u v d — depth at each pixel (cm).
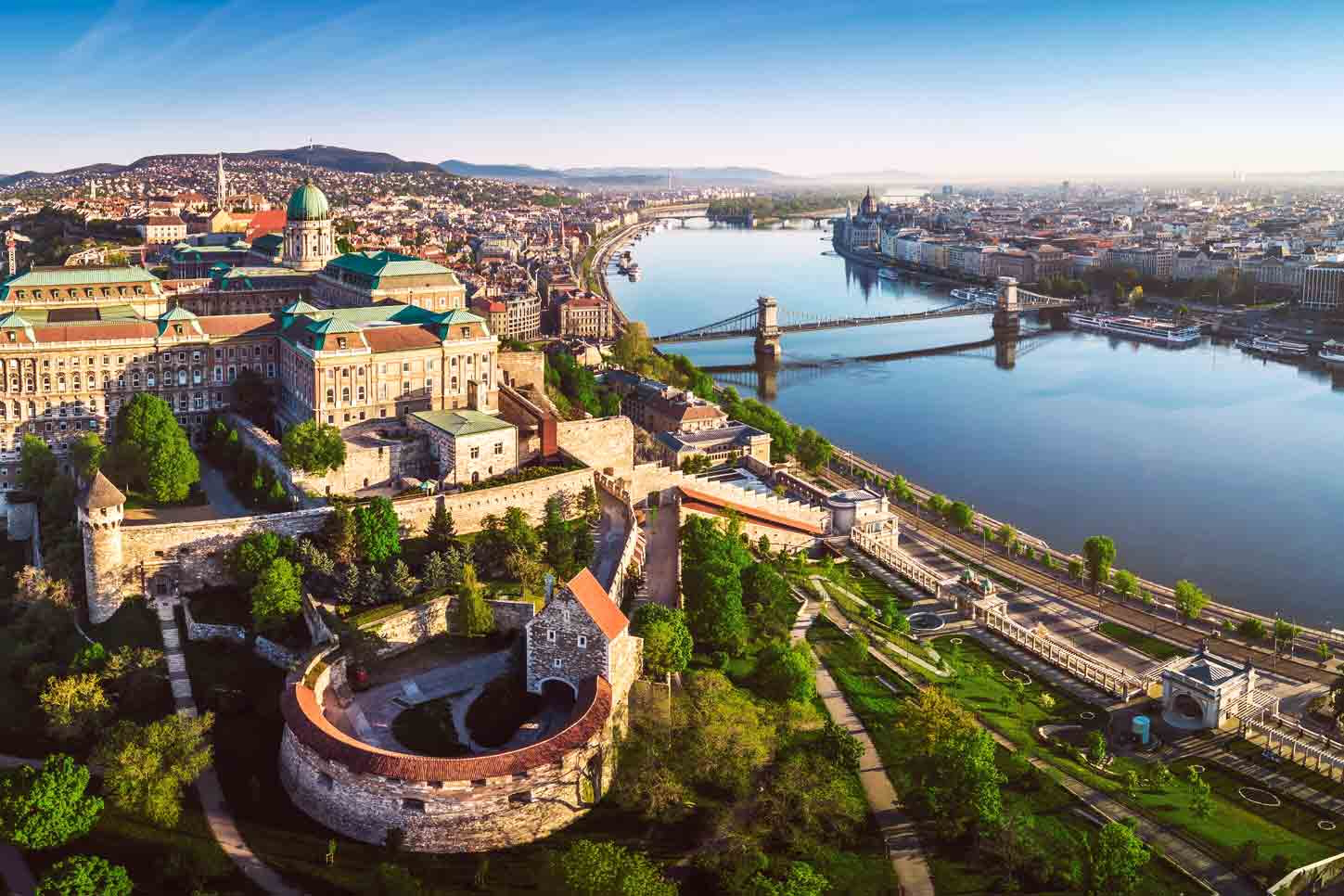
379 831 19288
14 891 17762
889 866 19175
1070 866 19212
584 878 17050
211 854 18212
